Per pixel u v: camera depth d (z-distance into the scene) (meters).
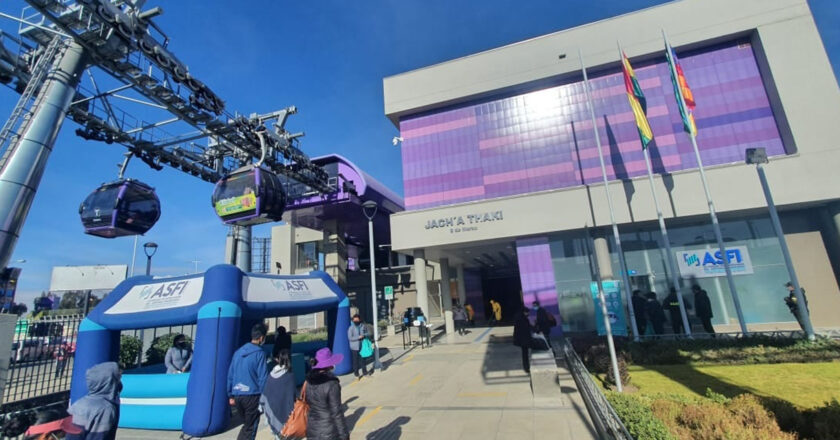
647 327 16.91
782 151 16.95
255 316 8.49
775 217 12.55
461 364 12.08
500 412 6.98
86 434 4.04
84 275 11.77
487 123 21.55
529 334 10.10
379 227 30.34
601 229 18.17
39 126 10.05
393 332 22.25
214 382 7.07
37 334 9.47
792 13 17.42
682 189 16.77
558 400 7.41
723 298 16.69
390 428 6.55
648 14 19.17
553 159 20.11
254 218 15.01
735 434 4.54
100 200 14.48
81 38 10.41
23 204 9.59
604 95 19.84
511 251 24.69
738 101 17.95
